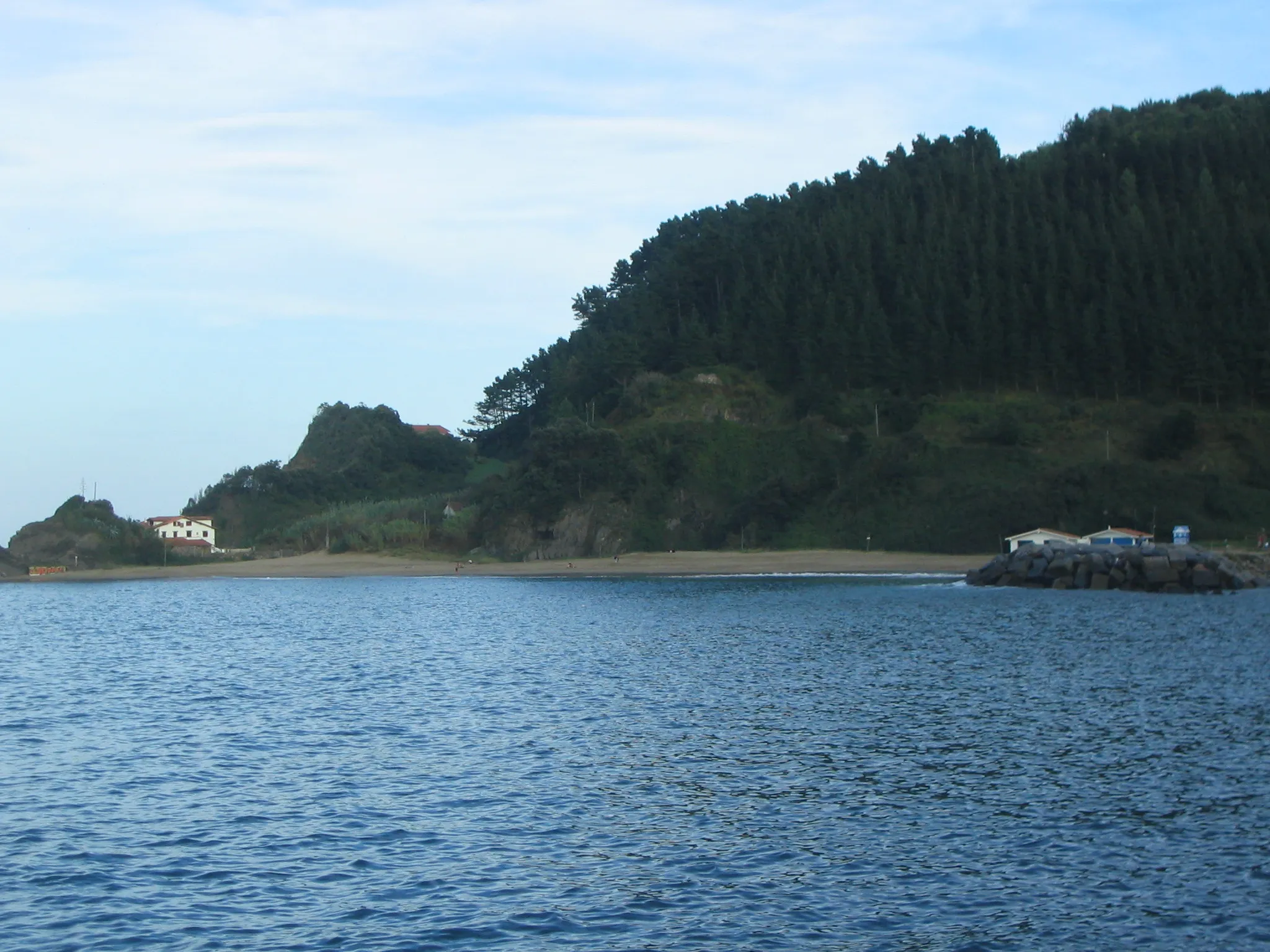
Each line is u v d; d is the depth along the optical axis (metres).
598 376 196.38
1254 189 199.00
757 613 84.44
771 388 178.25
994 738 36.47
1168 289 173.25
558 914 21.25
